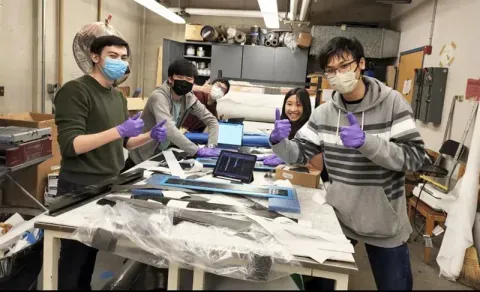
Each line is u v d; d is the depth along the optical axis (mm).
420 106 4371
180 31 7223
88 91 1660
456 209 2734
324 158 1762
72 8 4785
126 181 1756
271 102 3346
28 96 4023
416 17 5227
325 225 1430
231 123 3035
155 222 1304
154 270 1502
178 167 2117
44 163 3225
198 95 3426
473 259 2664
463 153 3414
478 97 3322
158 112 2447
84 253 1566
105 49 1667
